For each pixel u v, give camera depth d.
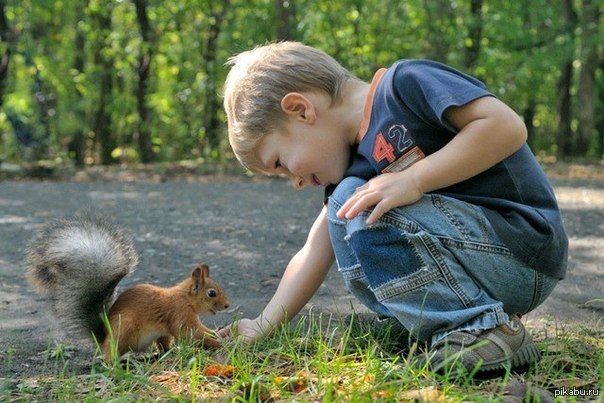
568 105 10.61
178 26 8.57
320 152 1.78
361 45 8.54
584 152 10.04
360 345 1.85
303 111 1.77
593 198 4.89
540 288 1.76
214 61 8.58
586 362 1.77
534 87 10.24
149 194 5.14
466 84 1.71
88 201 4.72
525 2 9.34
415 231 1.70
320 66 1.79
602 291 2.40
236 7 8.42
